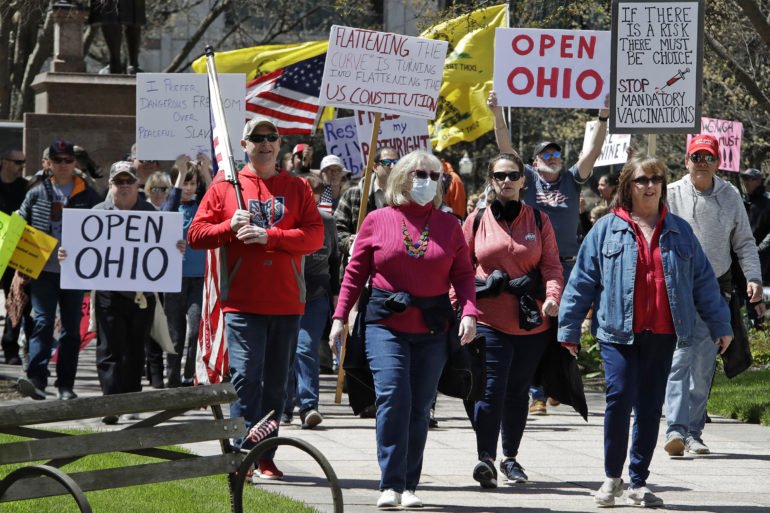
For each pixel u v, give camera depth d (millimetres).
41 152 61719
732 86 78625
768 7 63219
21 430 16953
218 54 57312
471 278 23109
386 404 22125
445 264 22625
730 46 70500
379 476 25828
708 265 23797
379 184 33812
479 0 61781
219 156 25188
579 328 23906
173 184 37125
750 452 30109
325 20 134750
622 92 32438
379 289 22703
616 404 23141
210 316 27859
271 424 19844
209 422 18297
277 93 54906
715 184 30141
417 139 44062
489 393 24734
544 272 25094
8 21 92875
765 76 73250
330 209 36000
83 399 16844
